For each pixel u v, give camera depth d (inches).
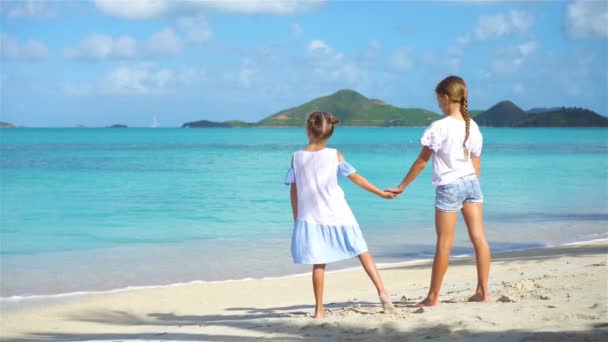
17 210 692.7
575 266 320.2
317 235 197.3
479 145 201.5
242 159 1879.9
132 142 3890.3
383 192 201.2
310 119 199.5
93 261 413.7
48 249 458.0
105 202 768.3
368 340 162.6
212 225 577.0
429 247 461.4
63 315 279.3
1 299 312.0
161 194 859.4
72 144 3388.3
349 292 306.5
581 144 3324.3
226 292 321.7
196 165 1557.6
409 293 277.1
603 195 826.2
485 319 168.7
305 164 198.7
